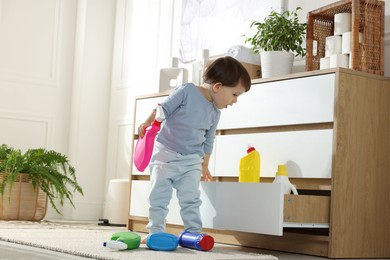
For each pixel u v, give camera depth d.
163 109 2.29
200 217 2.36
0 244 2.20
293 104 2.47
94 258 1.83
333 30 2.95
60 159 3.84
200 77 3.19
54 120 4.46
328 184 2.33
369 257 2.35
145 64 4.23
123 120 4.36
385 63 2.73
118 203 3.88
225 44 3.51
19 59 4.35
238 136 2.71
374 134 2.39
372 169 2.38
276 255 2.25
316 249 2.29
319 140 2.35
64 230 2.98
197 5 3.74
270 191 2.16
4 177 3.61
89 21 4.49
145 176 3.27
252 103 2.66
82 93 4.45
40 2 4.44
